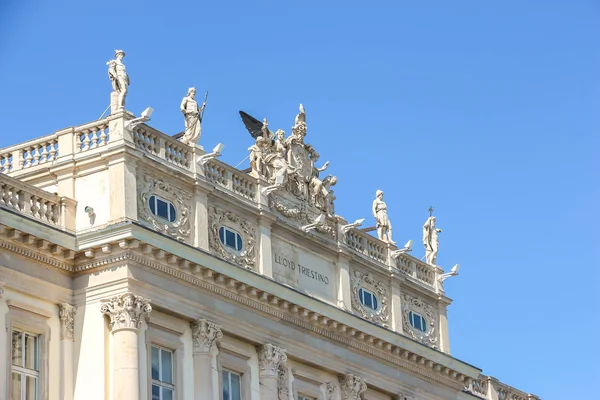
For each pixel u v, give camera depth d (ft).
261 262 261.65
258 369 257.96
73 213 241.14
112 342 233.76
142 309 235.40
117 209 237.86
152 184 244.83
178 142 252.01
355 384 277.44
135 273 236.22
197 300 246.47
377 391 286.05
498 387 337.93
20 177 246.88
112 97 244.83
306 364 269.03
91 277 238.07
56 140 247.09
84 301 237.66
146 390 235.40
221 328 249.75
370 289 289.33
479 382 330.75
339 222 283.59
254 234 262.88
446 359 301.63
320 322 269.64
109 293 236.02
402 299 297.74
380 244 295.28
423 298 305.32
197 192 251.80
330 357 273.13
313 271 275.18
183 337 245.24
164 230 244.22
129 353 232.32
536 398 351.25
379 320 288.51
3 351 225.76
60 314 236.43
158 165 245.24
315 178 281.54
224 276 249.14
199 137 257.14
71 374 235.40
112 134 241.76
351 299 282.36
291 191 274.57
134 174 240.94
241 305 254.68
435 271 310.86
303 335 267.59
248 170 275.18
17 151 249.75
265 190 266.16
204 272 246.27
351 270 284.82
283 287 260.83
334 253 281.13
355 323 276.82
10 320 228.22
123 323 233.55
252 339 256.11
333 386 274.57
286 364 263.90
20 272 231.09
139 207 241.35
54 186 244.83
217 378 248.32
